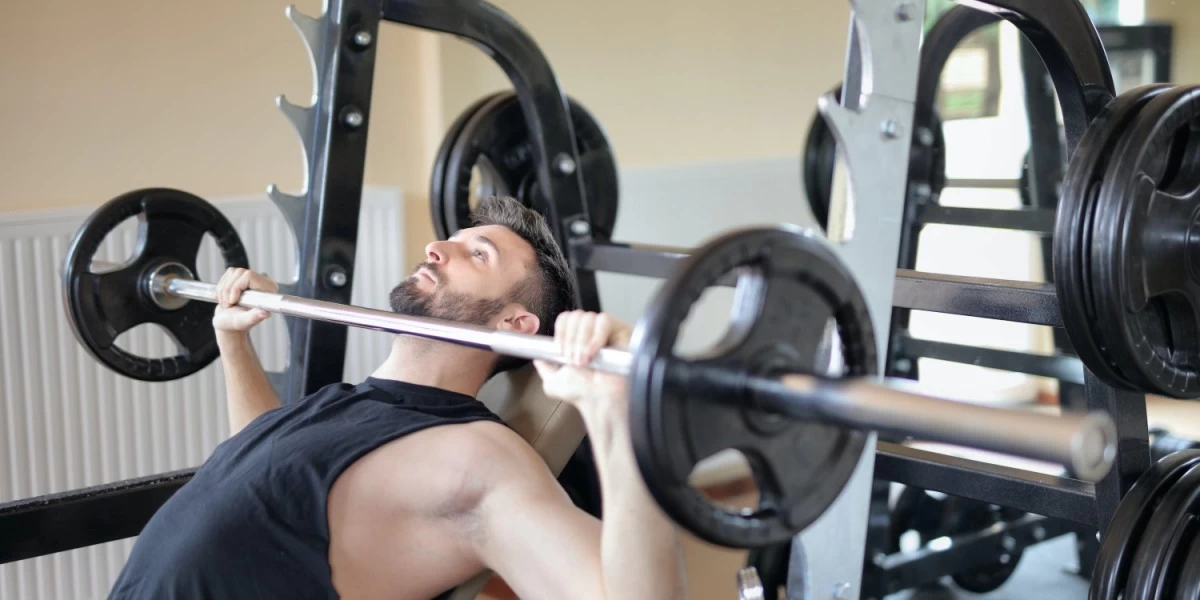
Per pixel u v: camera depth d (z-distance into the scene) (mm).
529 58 2406
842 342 1037
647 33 3965
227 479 1524
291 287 2113
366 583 1449
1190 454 1617
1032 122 2795
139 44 3014
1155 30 2535
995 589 2816
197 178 3156
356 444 1492
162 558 1486
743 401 959
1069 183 1462
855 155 1239
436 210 2633
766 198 4312
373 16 2086
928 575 2621
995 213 2701
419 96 3539
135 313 2174
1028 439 783
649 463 913
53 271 2775
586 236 2543
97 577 2910
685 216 4094
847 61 1285
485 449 1446
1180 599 1460
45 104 2877
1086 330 1487
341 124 2068
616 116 3930
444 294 1718
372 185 3479
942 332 3775
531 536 1367
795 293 978
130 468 2924
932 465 1829
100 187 2990
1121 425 1594
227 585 1425
